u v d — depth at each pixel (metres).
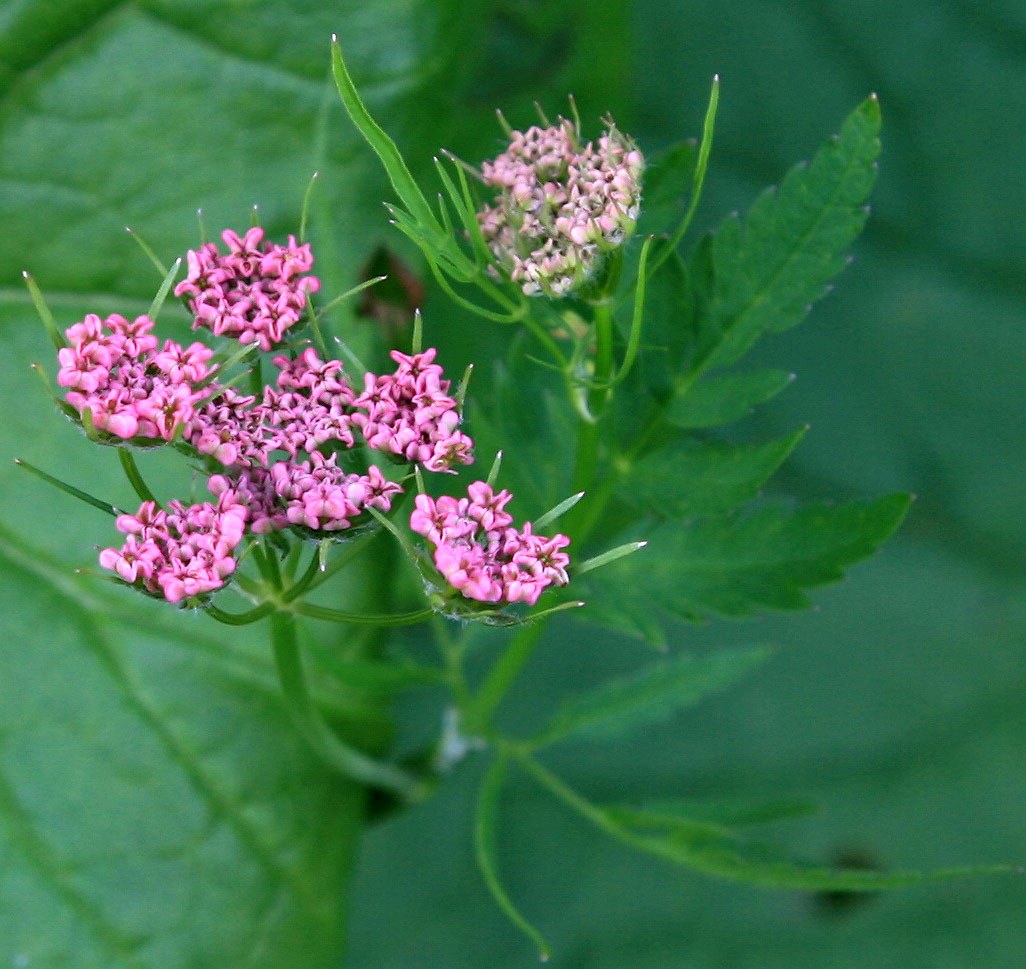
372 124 0.40
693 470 0.43
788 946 0.57
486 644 0.45
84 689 0.47
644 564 0.43
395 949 0.56
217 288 0.41
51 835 0.47
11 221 0.48
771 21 0.63
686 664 0.46
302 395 0.41
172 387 0.40
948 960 0.56
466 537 0.40
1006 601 0.62
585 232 0.41
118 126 0.48
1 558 0.48
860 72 0.63
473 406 0.44
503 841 0.58
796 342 0.65
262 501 0.40
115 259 0.49
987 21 0.62
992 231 0.64
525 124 0.55
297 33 0.48
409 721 0.56
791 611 0.43
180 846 0.47
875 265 0.65
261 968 0.47
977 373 0.64
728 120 0.64
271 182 0.49
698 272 0.43
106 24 0.48
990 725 0.60
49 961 0.46
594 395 0.42
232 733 0.47
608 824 0.45
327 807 0.48
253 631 0.48
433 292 0.51
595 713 0.46
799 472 0.65
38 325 0.48
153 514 0.40
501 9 0.55
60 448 0.48
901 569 0.63
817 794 0.59
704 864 0.44
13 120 0.48
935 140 0.64
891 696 0.61
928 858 0.58
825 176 0.42
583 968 0.57
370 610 0.48
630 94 0.58
